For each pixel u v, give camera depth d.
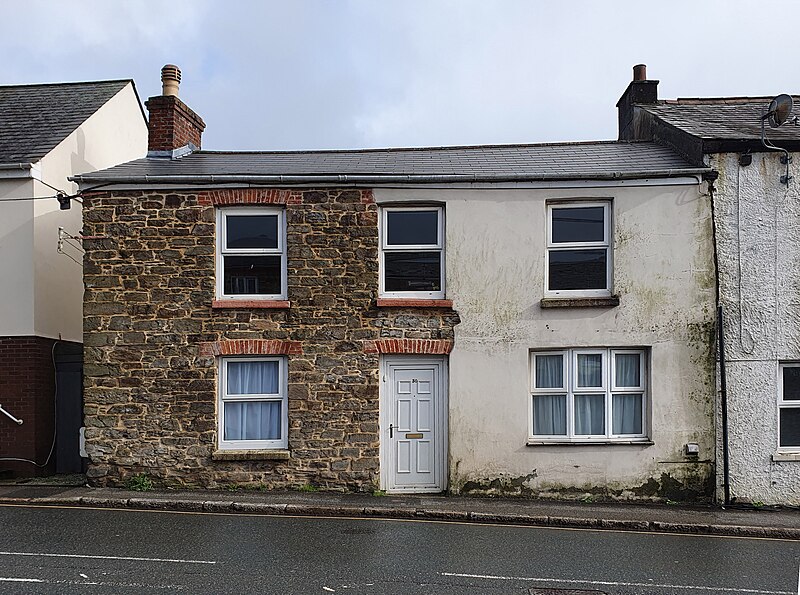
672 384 11.88
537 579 7.54
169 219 12.09
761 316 11.88
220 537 9.02
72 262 14.93
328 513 10.62
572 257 12.27
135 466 11.95
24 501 10.95
